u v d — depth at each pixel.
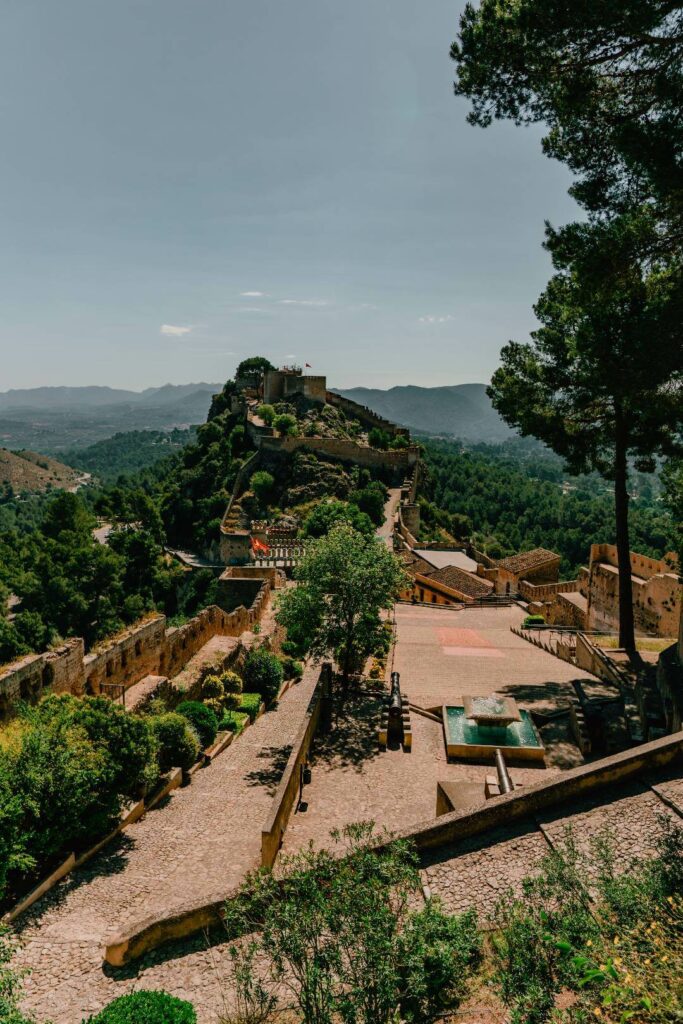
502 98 15.59
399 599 55.41
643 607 35.84
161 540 98.44
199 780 19.34
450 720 21.92
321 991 7.27
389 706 20.97
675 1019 6.32
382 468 95.00
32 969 10.11
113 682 22.64
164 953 9.95
